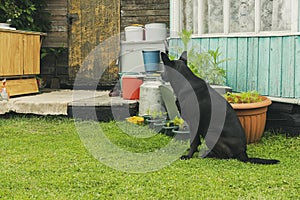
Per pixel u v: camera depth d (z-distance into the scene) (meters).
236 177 3.92
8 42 7.27
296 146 5.24
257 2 6.05
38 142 5.38
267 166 4.33
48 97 7.47
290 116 5.83
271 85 5.96
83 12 9.33
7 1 8.51
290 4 5.71
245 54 6.24
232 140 4.55
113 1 9.16
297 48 5.62
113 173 4.07
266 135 5.80
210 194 3.50
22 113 6.95
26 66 7.78
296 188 3.66
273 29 5.95
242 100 5.42
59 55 9.39
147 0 8.98
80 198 3.42
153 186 3.71
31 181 3.82
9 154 4.79
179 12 7.16
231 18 6.42
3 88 7.08
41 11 9.30
